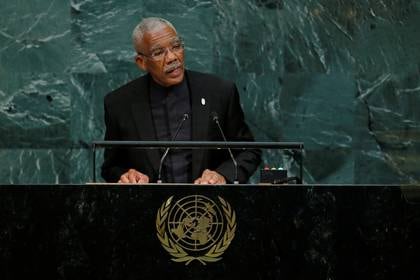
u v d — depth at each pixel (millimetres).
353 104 25438
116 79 25109
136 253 12812
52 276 12828
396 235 12758
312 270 12773
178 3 25188
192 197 12844
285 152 25234
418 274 12711
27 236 12875
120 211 12852
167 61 17203
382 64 25531
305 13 25406
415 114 25438
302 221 12812
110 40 25141
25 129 25016
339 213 12797
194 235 12812
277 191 12836
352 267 12758
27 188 12906
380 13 25531
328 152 25328
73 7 25125
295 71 25359
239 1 25250
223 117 17609
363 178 25391
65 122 25109
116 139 17812
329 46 25422
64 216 12875
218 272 12797
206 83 17781
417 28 25500
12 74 25047
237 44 25250
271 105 25266
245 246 12812
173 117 17500
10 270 12875
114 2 25141
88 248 12828
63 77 25109
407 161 25391
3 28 25047
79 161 25062
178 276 12789
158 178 15430
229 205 12828
